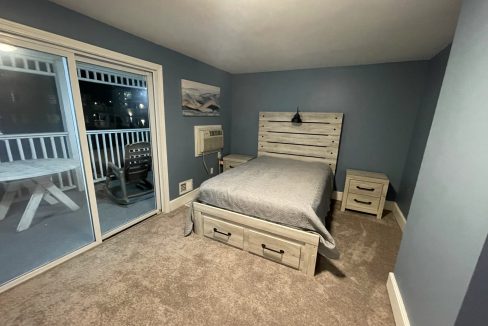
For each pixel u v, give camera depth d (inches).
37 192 92.1
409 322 48.1
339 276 69.3
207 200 85.4
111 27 74.1
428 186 48.4
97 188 142.6
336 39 82.5
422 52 93.4
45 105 108.8
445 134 43.7
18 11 53.2
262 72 144.3
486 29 33.2
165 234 90.5
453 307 33.4
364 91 119.6
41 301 56.4
